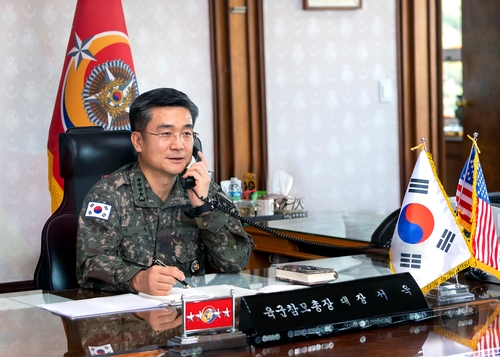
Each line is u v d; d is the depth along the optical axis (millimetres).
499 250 1986
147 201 2412
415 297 1736
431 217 1936
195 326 1495
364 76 5297
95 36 3967
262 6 4938
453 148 6547
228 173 4961
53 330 1613
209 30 4836
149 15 4680
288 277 2113
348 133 5281
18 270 4434
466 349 1465
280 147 5094
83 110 3945
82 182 2541
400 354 1432
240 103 4941
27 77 4383
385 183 5410
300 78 5125
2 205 4379
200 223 2430
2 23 4312
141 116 2375
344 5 5168
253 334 1506
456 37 6945
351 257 2490
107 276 2125
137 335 1557
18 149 4391
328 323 1581
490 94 5910
